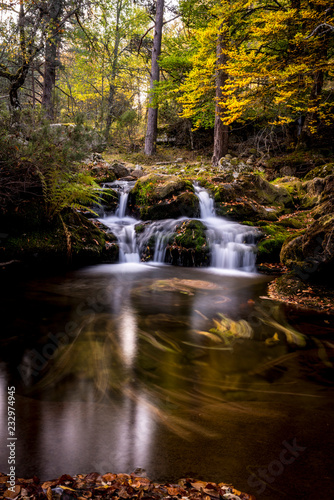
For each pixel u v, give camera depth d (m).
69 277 6.33
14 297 4.95
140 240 8.46
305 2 8.84
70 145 6.79
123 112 19.77
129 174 12.39
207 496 1.55
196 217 9.12
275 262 7.91
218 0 15.42
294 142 15.80
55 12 11.22
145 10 20.05
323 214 5.98
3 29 9.28
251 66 9.12
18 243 6.40
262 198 10.23
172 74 17.67
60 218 7.19
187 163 16.06
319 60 8.66
